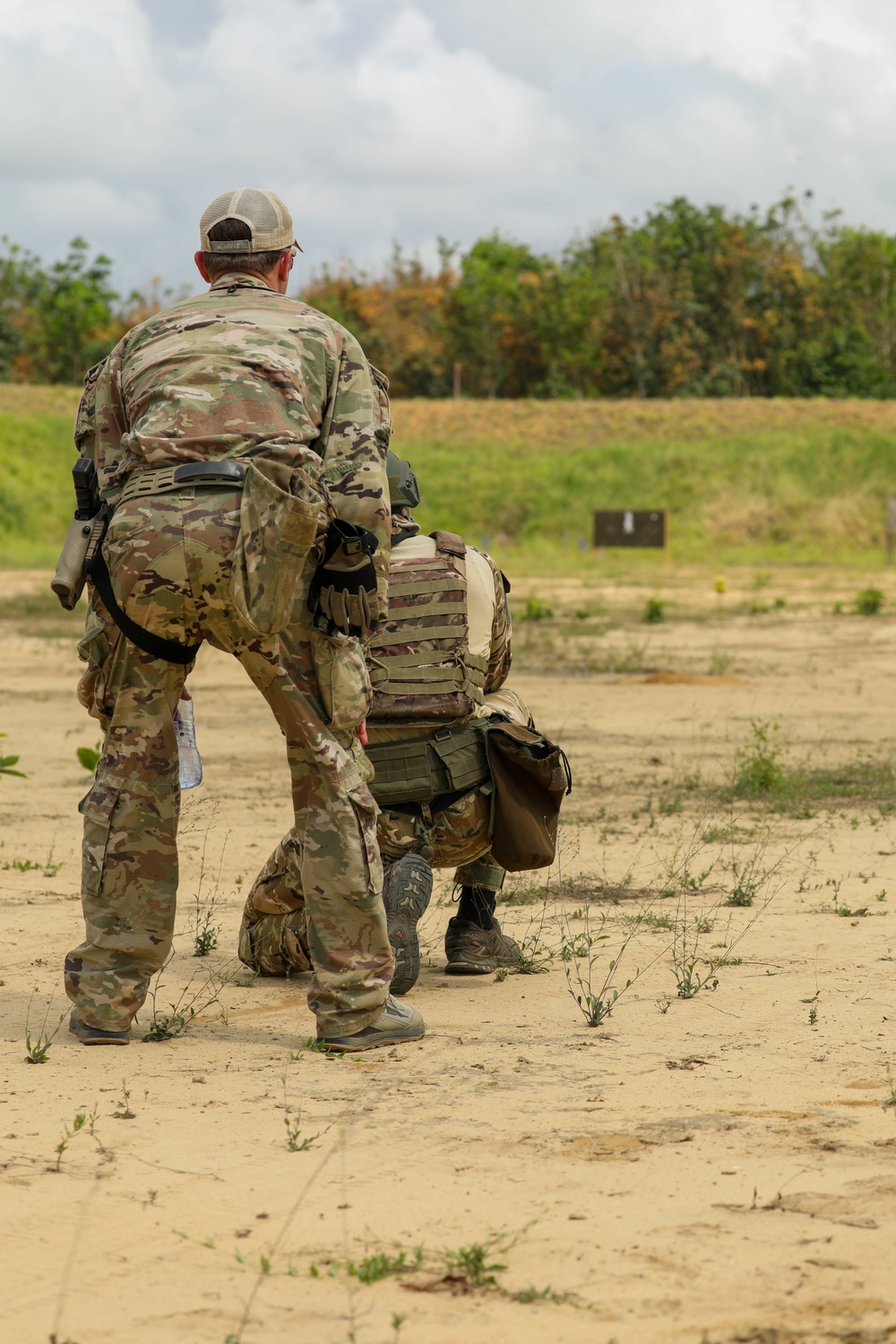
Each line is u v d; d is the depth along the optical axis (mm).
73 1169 7711
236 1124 8461
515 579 104625
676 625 65750
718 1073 9477
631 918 14695
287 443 9594
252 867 17484
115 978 10195
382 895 10203
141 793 10148
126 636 9805
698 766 26172
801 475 148750
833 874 16891
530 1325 5965
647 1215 7062
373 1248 6730
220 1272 6473
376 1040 10180
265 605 9242
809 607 76938
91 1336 5898
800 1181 7473
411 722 11625
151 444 9562
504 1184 7496
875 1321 5977
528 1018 10992
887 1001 11289
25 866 17391
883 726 32438
